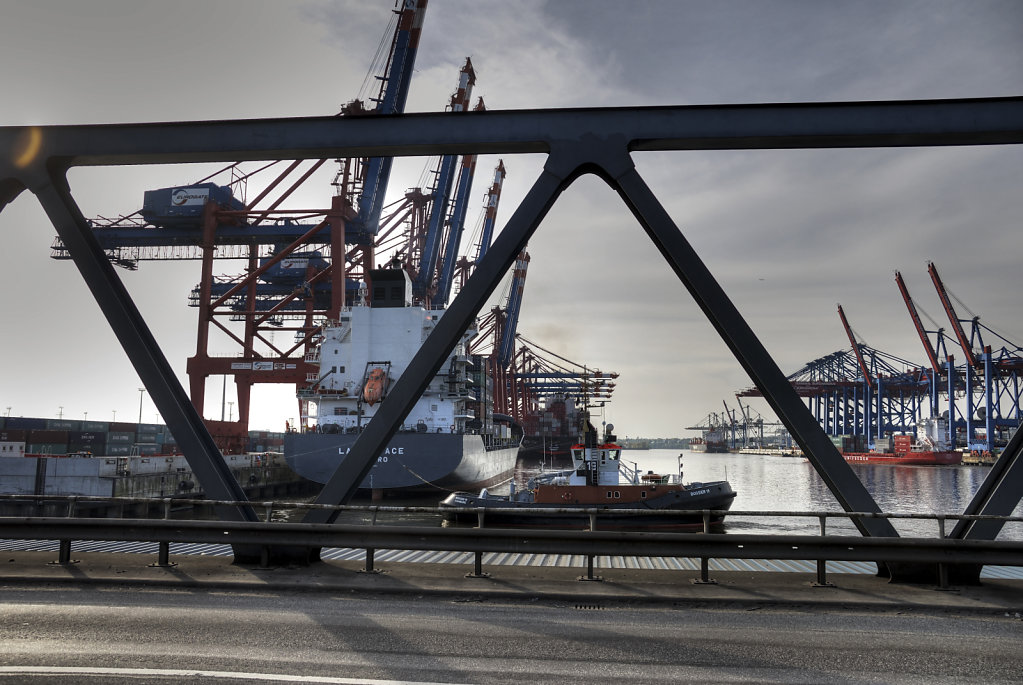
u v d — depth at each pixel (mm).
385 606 7941
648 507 29688
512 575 9547
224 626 6941
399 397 9273
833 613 7836
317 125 9688
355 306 50219
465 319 9172
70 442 75812
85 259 9578
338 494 9453
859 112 8961
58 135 9703
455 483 47312
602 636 6777
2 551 11102
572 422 177125
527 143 9398
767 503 65062
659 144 9352
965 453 159125
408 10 70125
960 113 8789
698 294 8828
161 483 45625
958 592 8609
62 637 6500
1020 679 5625
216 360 71625
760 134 9031
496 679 5457
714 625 7262
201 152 9688
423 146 9523
